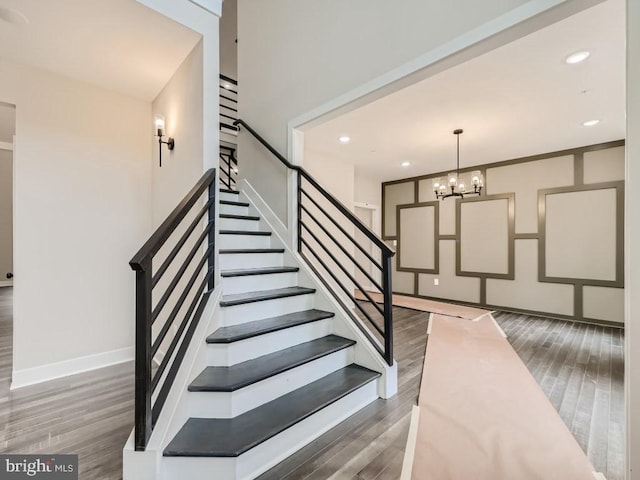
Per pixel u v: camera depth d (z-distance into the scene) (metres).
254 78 3.55
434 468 1.53
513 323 4.47
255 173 3.52
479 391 2.34
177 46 2.22
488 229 5.63
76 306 2.64
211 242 2.06
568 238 4.75
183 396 1.54
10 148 6.19
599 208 4.49
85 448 1.63
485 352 3.21
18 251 2.38
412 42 2.14
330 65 2.71
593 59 2.50
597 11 1.98
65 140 2.60
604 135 4.20
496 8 1.73
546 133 4.13
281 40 3.21
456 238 6.06
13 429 1.79
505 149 4.82
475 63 2.55
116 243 2.86
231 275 2.36
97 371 2.64
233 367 1.83
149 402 1.33
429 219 6.52
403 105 3.33
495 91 3.01
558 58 2.48
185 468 1.37
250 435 1.48
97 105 2.77
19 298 2.38
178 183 2.50
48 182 2.52
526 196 5.18
